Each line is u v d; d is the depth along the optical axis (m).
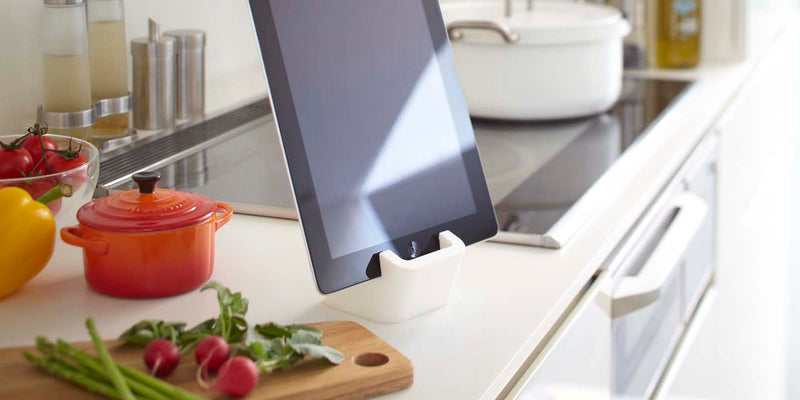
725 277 2.01
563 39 1.67
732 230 2.07
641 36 2.29
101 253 0.92
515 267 1.04
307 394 0.73
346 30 0.92
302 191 0.85
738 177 2.14
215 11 1.76
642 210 1.29
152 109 1.53
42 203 0.96
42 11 1.40
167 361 0.73
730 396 2.17
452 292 0.97
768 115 2.62
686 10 2.26
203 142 1.51
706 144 1.74
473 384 0.78
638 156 1.49
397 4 0.98
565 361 1.00
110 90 1.44
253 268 1.02
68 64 1.30
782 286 3.02
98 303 0.93
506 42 1.66
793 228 4.17
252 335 0.77
